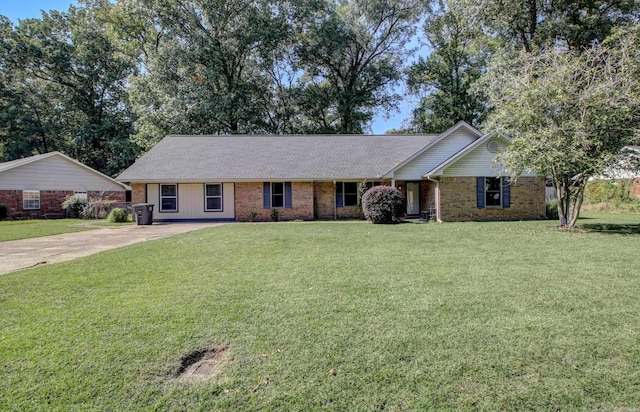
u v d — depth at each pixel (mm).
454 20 29594
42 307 4258
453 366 2855
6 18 30047
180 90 24984
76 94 32281
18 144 31266
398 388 2578
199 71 26703
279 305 4262
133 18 29719
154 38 31359
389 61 32719
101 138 33344
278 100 31547
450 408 2355
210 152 19375
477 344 3217
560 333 3422
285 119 31766
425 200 18219
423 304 4246
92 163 34000
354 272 5859
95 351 3139
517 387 2574
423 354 3045
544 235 10242
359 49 32344
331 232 11602
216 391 2564
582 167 10414
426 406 2379
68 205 21641
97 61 32250
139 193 17984
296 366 2881
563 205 12297
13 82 31266
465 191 16047
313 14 29844
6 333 3516
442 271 5879
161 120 24547
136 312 4066
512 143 11453
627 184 18484
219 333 3490
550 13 20922
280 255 7449
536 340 3281
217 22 26953
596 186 20172
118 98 33531
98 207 21281
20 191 20344
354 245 8727
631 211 18203
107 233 12391
